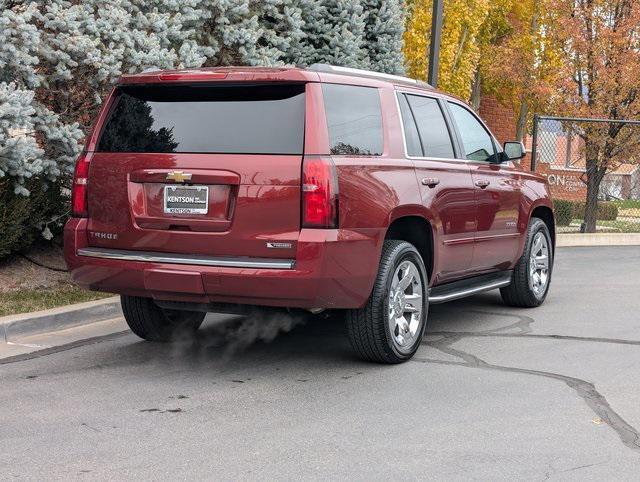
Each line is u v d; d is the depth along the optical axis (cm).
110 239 646
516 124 2634
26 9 902
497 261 845
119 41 955
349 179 609
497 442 496
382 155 662
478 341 763
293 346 739
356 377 637
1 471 448
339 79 641
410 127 714
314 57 1310
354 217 609
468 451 480
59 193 985
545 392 599
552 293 1038
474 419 538
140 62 947
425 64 1925
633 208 1838
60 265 996
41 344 732
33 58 851
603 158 1750
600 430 519
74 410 553
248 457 470
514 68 2022
